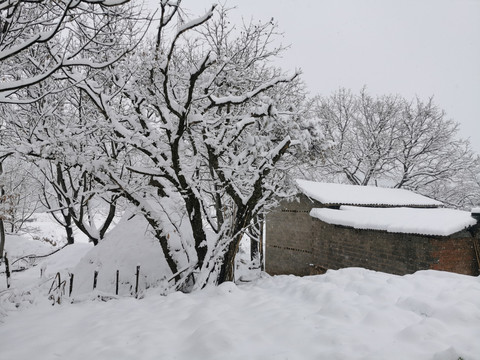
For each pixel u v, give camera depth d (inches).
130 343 148.9
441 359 108.3
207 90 307.0
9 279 256.8
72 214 480.4
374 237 409.7
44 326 181.6
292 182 520.4
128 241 378.6
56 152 298.8
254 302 199.5
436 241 341.1
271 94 483.8
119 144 425.7
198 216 318.7
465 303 150.9
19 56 296.8
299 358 122.6
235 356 128.6
